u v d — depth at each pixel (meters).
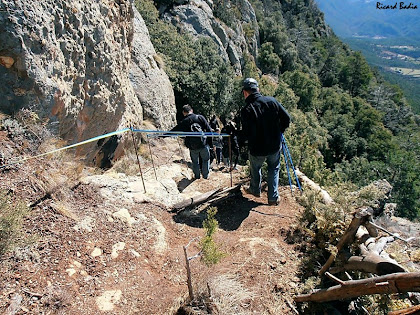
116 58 6.49
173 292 3.07
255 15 55.72
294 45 68.88
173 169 7.02
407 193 29.62
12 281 2.63
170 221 4.27
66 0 4.82
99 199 4.05
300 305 3.23
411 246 4.97
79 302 2.72
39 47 4.23
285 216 4.72
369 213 3.17
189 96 18.47
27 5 4.06
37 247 2.98
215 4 39.12
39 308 2.54
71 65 4.94
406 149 48.00
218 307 2.92
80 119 5.32
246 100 4.56
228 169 8.42
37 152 4.02
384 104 70.38
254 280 3.39
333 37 109.06
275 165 4.84
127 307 2.81
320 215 3.85
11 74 4.03
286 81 48.91
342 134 44.75
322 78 76.50
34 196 3.47
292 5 97.12
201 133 6.04
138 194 4.54
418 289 2.33
